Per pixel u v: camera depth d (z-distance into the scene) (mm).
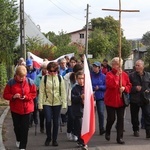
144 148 10242
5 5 22547
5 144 10828
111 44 73375
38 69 14195
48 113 10414
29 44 42875
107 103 10734
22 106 9750
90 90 9398
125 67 41375
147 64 59312
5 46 23078
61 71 13188
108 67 15414
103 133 11859
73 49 50906
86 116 9328
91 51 70812
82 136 9359
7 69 27031
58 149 10188
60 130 12391
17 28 23719
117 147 10336
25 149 10023
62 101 10469
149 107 11273
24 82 9773
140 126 13219
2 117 15078
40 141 11102
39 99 10438
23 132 9828
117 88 10570
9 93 9742
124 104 10602
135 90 11328
